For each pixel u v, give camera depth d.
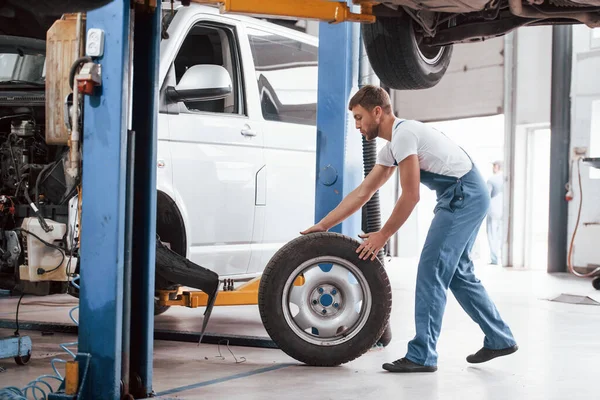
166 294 4.47
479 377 3.78
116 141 2.82
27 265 4.15
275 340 3.94
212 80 4.61
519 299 7.62
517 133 12.84
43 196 4.28
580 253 11.56
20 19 3.85
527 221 12.95
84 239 2.87
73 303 6.29
